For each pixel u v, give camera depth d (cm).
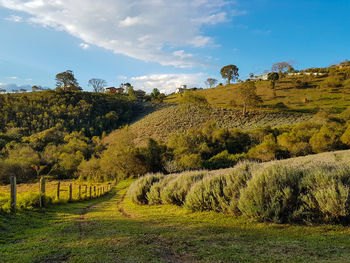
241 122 6162
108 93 13575
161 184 1147
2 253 384
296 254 325
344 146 3212
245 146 4709
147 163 4228
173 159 4106
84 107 9162
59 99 9431
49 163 5241
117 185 3412
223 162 3769
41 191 1043
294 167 727
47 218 774
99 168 4588
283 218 551
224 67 14212
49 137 6469
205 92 11869
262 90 9938
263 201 596
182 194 941
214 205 727
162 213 812
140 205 1131
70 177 5034
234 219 605
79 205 1224
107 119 8738
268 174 653
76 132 7150
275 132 4541
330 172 617
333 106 6544
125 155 4169
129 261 325
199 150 4509
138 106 11156
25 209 846
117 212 950
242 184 738
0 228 587
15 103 8238
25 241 480
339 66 12938
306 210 533
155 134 6162
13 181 795
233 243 404
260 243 396
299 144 3456
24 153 5056
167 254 355
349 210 476
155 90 13550
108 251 376
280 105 7412
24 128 6906
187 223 598
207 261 318
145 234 489
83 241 451
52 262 334
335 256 306
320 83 9750
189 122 6681
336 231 442
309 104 7138
